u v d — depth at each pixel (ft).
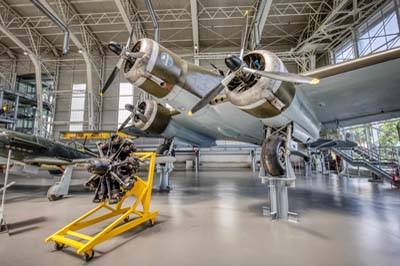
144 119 14.89
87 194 16.88
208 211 11.43
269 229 8.52
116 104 39.24
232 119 12.60
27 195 16.60
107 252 6.52
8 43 38.63
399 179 19.90
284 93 7.99
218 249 6.72
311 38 30.76
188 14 31.60
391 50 7.79
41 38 36.70
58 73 40.32
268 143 9.19
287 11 31.45
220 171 40.09
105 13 31.04
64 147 18.34
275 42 37.88
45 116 39.93
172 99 10.59
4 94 35.04
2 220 8.89
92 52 40.19
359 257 6.10
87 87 37.83
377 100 11.23
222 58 35.37
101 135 26.30
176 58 9.90
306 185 21.48
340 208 11.91
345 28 29.96
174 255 6.33
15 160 15.15
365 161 24.61
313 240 7.38
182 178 28.60
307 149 12.85
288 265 5.72
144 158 9.93
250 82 8.21
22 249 6.79
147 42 9.18
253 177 29.76
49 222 9.68
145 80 9.23
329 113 13.05
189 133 17.72
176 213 11.04
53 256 6.31
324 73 8.88
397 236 7.70
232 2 29.91
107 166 7.54
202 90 10.82
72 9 30.37
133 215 10.59
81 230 8.48
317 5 30.01
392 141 30.63
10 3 29.81
